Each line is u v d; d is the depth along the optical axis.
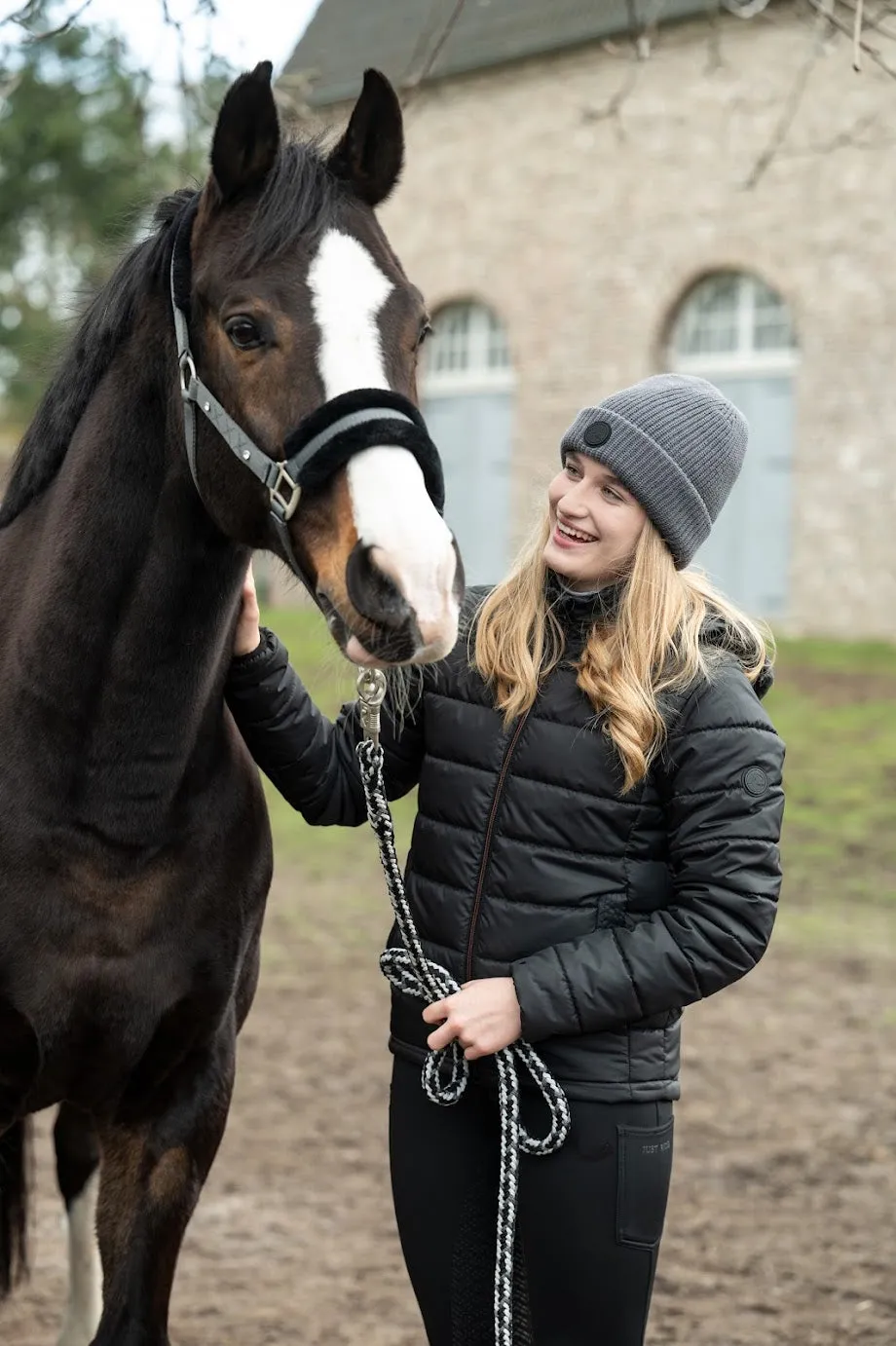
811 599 9.98
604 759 1.67
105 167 13.70
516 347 11.45
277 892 5.57
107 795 1.78
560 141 11.05
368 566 1.43
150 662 1.76
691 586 1.76
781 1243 2.92
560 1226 1.69
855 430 9.73
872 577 9.70
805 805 6.60
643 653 1.66
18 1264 2.35
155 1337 1.81
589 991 1.62
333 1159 3.32
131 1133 1.93
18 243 14.73
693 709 1.66
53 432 1.92
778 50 9.75
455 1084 1.74
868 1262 2.83
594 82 10.78
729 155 10.12
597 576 1.73
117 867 1.80
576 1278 1.70
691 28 10.09
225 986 1.90
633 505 1.70
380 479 1.46
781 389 10.23
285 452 1.52
